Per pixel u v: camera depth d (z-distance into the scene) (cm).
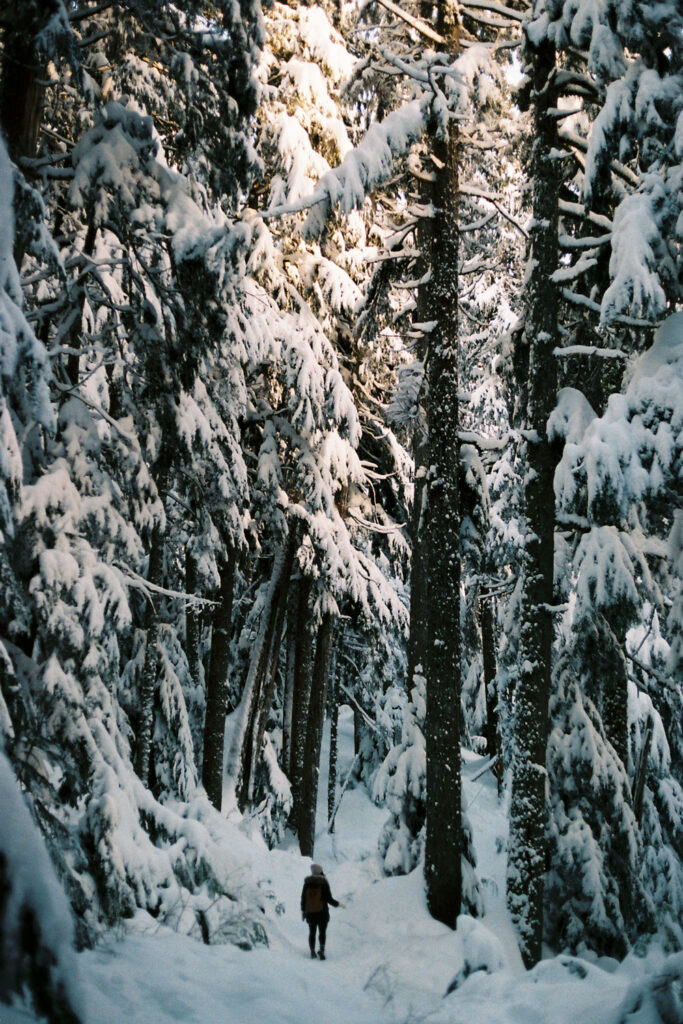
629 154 1162
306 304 1730
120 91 1194
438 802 1247
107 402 1108
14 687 729
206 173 1198
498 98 1495
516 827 1190
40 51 793
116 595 912
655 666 1691
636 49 1170
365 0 1406
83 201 911
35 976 159
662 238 1134
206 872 1061
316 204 1210
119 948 753
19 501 687
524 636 1244
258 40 1028
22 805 170
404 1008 862
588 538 1205
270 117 1664
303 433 1714
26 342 611
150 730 1522
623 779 1236
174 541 1738
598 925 1138
